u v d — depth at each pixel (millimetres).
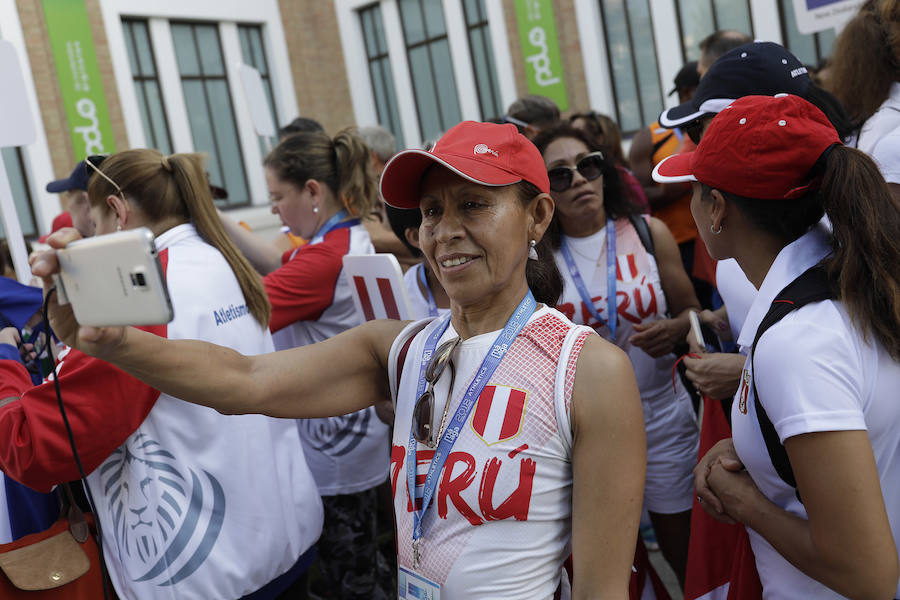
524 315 1344
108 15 12078
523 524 1263
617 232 2707
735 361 1945
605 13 12078
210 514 1872
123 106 12211
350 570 2873
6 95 2742
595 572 1252
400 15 14453
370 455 2855
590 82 12258
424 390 1382
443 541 1295
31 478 1735
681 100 4188
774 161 1377
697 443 2779
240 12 14055
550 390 1268
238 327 2049
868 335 1289
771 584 1514
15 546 1787
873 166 1338
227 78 13992
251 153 14117
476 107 13898
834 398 1252
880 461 1340
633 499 1256
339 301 2795
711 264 2945
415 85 14633
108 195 1979
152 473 1822
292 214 2938
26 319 2301
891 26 2055
